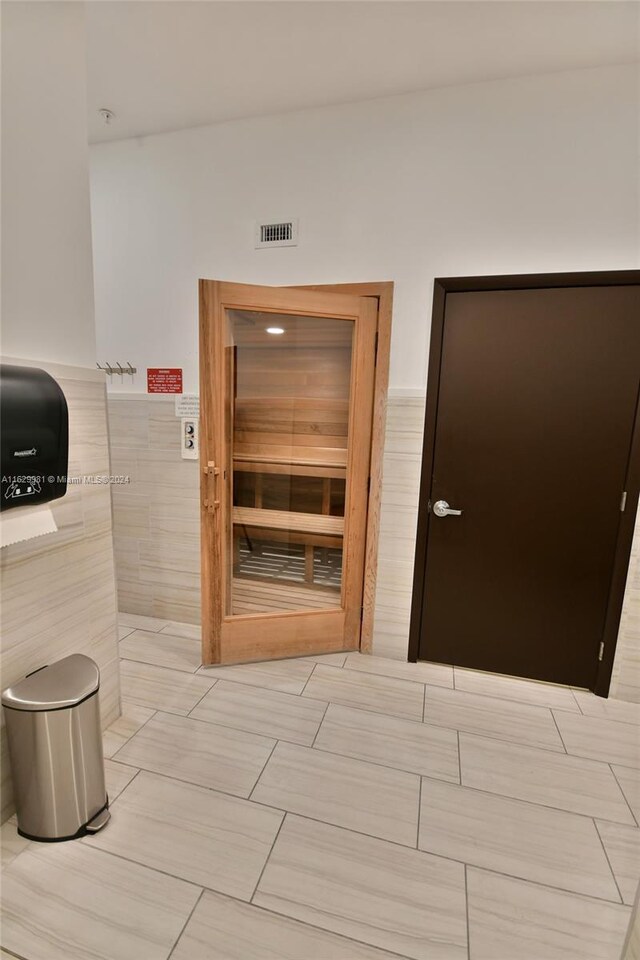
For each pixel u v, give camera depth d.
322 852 1.33
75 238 1.53
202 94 1.99
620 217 1.84
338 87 1.94
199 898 1.20
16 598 1.38
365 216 2.09
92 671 1.44
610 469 2.03
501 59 1.75
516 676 2.29
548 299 1.98
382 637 2.42
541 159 1.88
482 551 2.23
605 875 1.30
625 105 1.78
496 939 1.13
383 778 1.61
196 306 2.39
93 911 1.16
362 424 2.24
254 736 1.80
